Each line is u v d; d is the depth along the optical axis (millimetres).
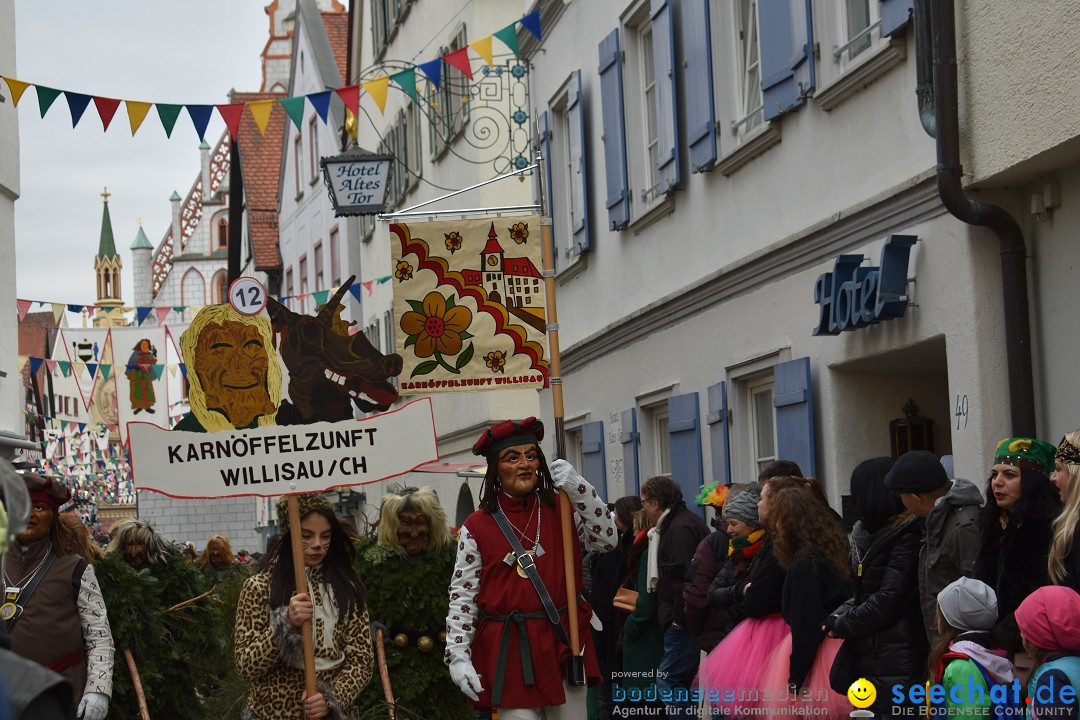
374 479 7371
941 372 11273
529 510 7211
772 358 12336
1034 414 8719
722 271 13219
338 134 33625
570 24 18375
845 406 11109
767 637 8062
